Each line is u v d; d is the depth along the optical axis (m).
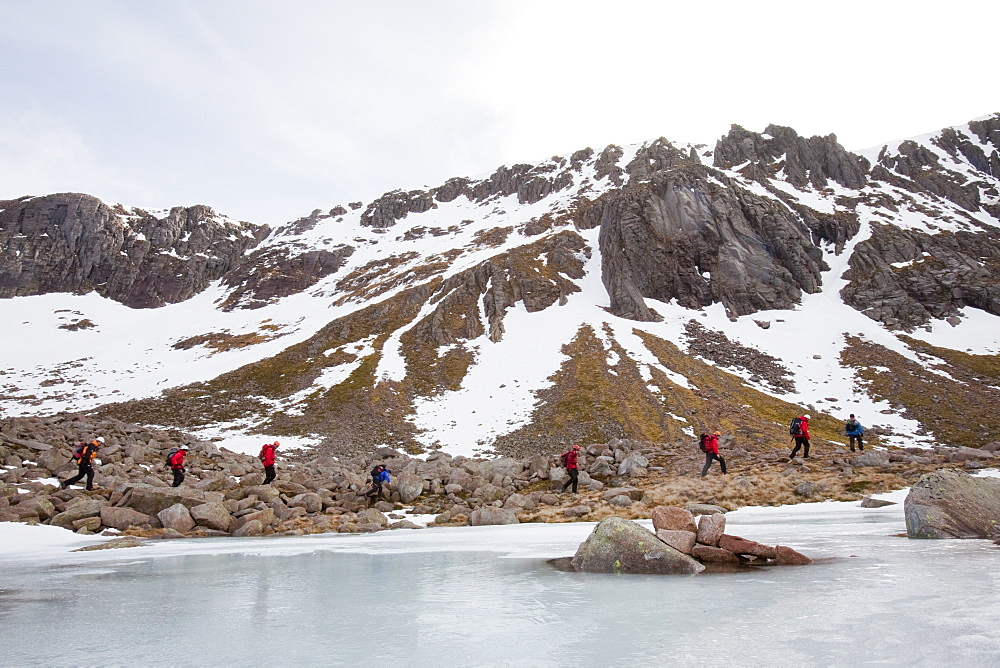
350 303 116.00
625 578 9.48
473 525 21.98
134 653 5.61
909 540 12.30
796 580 8.41
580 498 26.39
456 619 6.75
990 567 8.55
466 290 98.50
